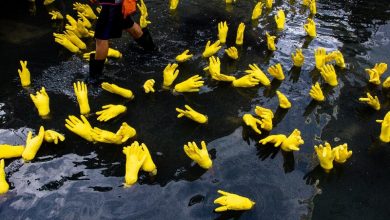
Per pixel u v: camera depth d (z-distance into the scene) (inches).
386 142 87.3
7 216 69.1
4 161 80.0
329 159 78.2
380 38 128.5
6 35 126.9
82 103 93.9
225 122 92.0
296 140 80.9
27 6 146.3
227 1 151.3
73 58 115.9
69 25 131.1
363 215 70.6
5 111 94.7
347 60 117.1
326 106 98.2
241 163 80.4
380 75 110.0
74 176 77.1
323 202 72.6
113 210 70.1
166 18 139.3
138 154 78.3
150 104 97.9
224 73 111.0
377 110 97.3
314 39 127.8
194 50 121.1
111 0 96.4
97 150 83.4
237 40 124.0
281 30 133.0
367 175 79.1
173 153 83.0
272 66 108.3
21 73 102.5
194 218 68.9
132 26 110.4
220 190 74.1
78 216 69.0
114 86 98.3
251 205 70.4
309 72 111.7
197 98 100.3
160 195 73.0
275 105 97.9
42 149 83.4
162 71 110.4
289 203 72.0
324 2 152.1
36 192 73.5
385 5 150.2
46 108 93.7
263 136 87.9
